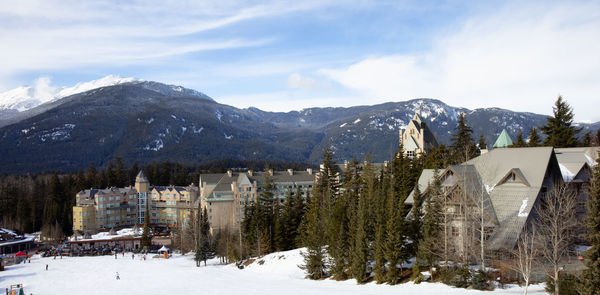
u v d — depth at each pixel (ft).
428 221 196.75
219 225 483.51
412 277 200.54
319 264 247.09
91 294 265.13
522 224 189.67
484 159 230.89
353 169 394.52
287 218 337.52
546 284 163.02
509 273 180.55
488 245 191.31
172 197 654.94
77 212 621.72
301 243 326.85
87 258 444.55
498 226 196.34
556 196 177.06
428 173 245.24
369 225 222.48
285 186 557.33
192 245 462.60
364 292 189.98
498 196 208.13
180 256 449.48
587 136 328.70
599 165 145.89
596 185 143.43
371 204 238.48
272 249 343.05
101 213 633.61
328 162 385.70
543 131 318.45
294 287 226.58
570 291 144.56
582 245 208.95
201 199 565.53
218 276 288.51
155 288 264.52
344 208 265.95
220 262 374.02
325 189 347.56
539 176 203.21
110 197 646.74
